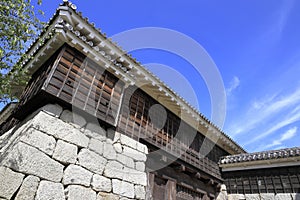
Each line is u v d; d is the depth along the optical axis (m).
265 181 9.35
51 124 4.43
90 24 5.29
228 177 10.43
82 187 4.42
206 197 9.03
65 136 4.57
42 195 3.78
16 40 4.22
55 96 4.47
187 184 8.14
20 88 6.46
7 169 3.59
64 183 4.18
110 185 5.00
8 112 7.32
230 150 11.78
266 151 10.05
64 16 4.95
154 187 6.66
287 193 8.62
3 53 4.24
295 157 8.68
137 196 5.54
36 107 4.84
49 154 4.16
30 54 5.77
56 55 5.12
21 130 4.55
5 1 3.99
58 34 4.78
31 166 3.83
